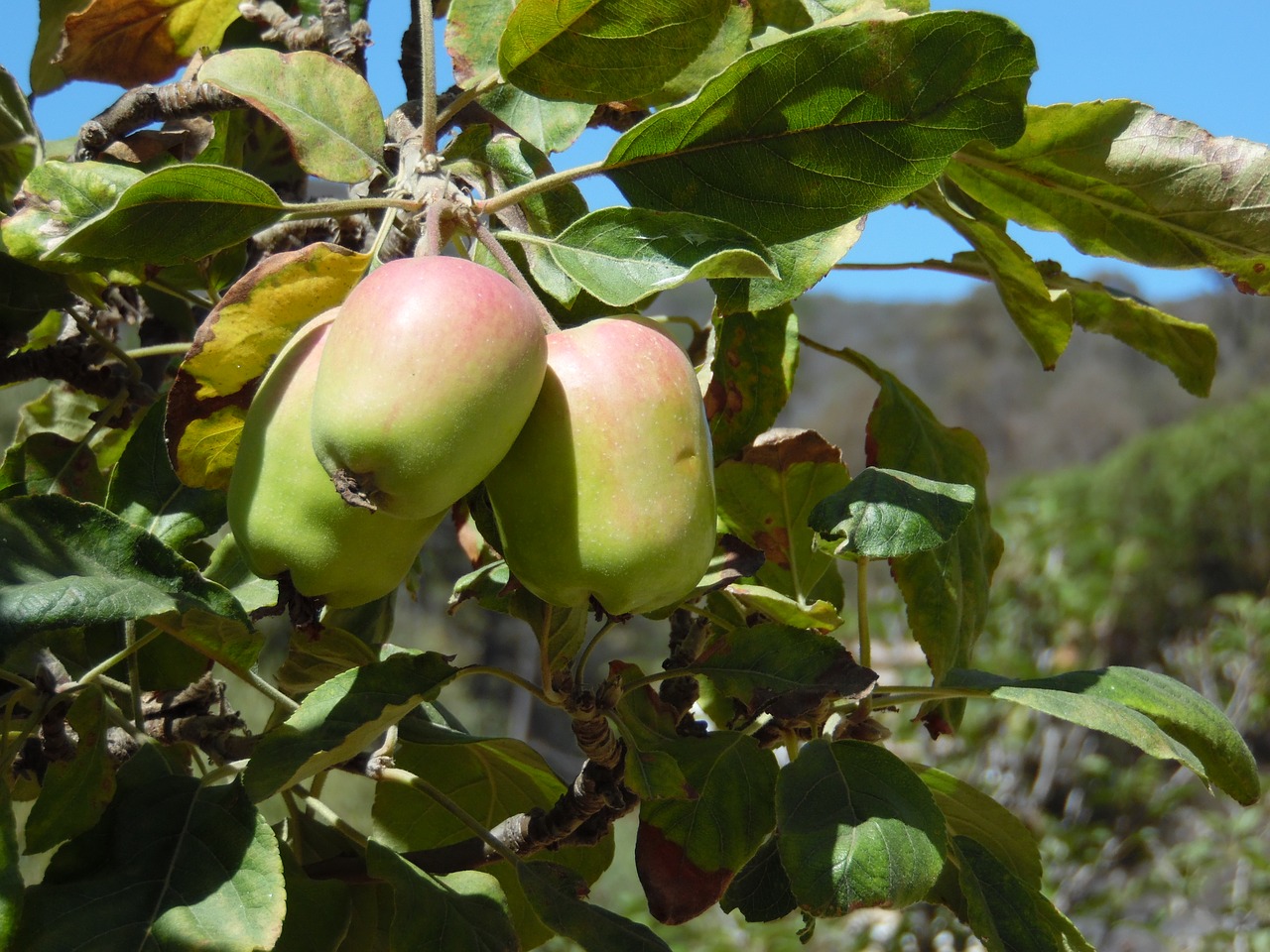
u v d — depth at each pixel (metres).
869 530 0.62
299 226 0.82
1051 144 0.75
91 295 0.76
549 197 0.65
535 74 0.61
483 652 6.93
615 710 0.64
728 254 0.55
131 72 0.89
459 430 0.51
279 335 0.58
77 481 0.76
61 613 0.55
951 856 0.69
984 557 0.81
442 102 0.73
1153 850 2.69
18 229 0.63
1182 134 0.73
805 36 0.57
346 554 0.54
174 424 0.59
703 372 0.73
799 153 0.60
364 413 0.51
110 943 0.57
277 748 0.60
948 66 0.58
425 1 0.61
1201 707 0.70
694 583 0.55
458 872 0.67
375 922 0.68
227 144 0.78
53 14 0.89
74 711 0.64
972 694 0.69
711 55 0.67
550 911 0.65
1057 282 0.86
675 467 0.54
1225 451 6.67
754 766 0.67
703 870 0.66
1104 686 0.69
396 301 0.52
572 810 0.67
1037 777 2.85
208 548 0.74
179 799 0.62
